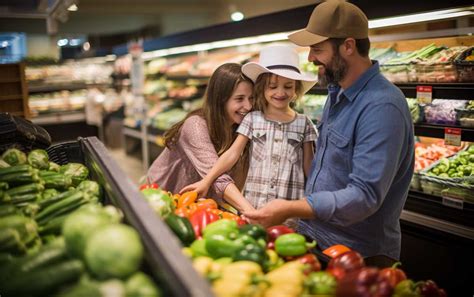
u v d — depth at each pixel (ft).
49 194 5.57
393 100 5.65
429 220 9.04
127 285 3.24
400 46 11.25
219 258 4.56
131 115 28.78
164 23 43.11
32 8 24.81
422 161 10.19
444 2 7.64
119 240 3.37
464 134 8.66
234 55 18.57
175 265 3.04
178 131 8.54
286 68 7.57
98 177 6.02
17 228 4.30
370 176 5.47
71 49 59.62
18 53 37.60
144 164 24.77
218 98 7.97
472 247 8.41
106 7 33.06
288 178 7.60
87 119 30.01
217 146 8.33
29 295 3.43
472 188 8.50
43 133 7.91
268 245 5.00
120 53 31.81
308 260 4.57
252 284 3.80
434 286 4.40
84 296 3.07
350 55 5.91
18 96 16.30
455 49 9.15
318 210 5.54
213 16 36.11
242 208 7.11
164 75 26.25
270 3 28.12
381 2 8.74
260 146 7.75
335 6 5.82
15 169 5.58
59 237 4.39
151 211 3.84
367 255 6.39
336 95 6.49
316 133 7.86
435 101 9.38
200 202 6.59
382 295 3.68
